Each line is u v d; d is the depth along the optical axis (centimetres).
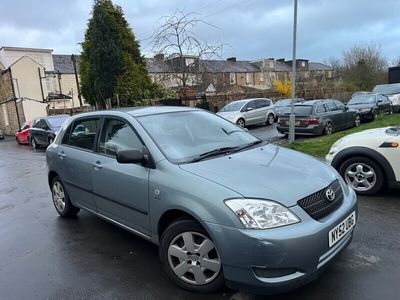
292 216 284
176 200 323
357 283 323
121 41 2166
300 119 1376
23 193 784
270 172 328
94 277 371
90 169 451
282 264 272
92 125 477
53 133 1591
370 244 396
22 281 375
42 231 517
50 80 4138
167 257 341
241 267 282
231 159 362
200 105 2214
